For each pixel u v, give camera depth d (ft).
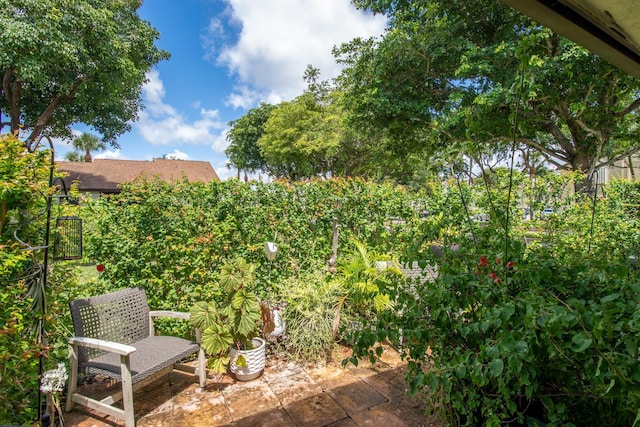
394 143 37.91
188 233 11.22
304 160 68.18
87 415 7.94
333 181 14.35
